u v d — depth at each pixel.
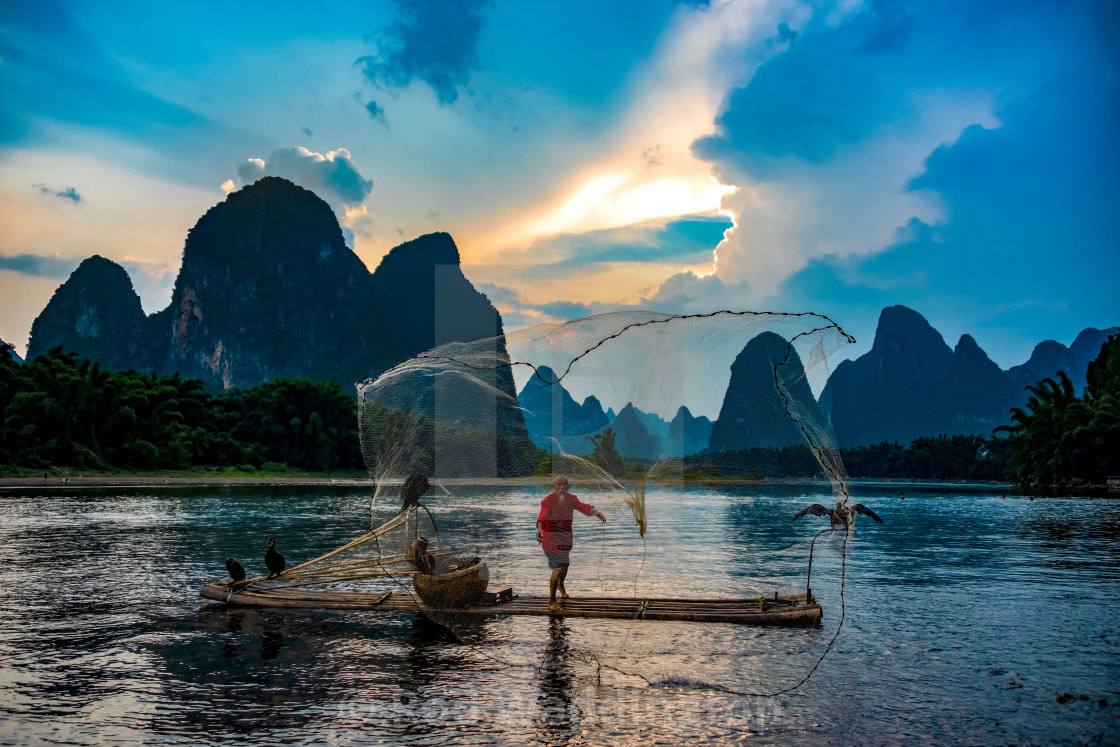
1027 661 6.48
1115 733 4.79
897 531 22.05
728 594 9.52
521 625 7.31
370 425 7.22
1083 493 60.44
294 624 7.78
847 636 7.30
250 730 4.74
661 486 5.47
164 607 8.71
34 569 12.09
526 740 4.59
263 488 55.94
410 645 6.86
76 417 62.78
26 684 5.68
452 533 7.04
